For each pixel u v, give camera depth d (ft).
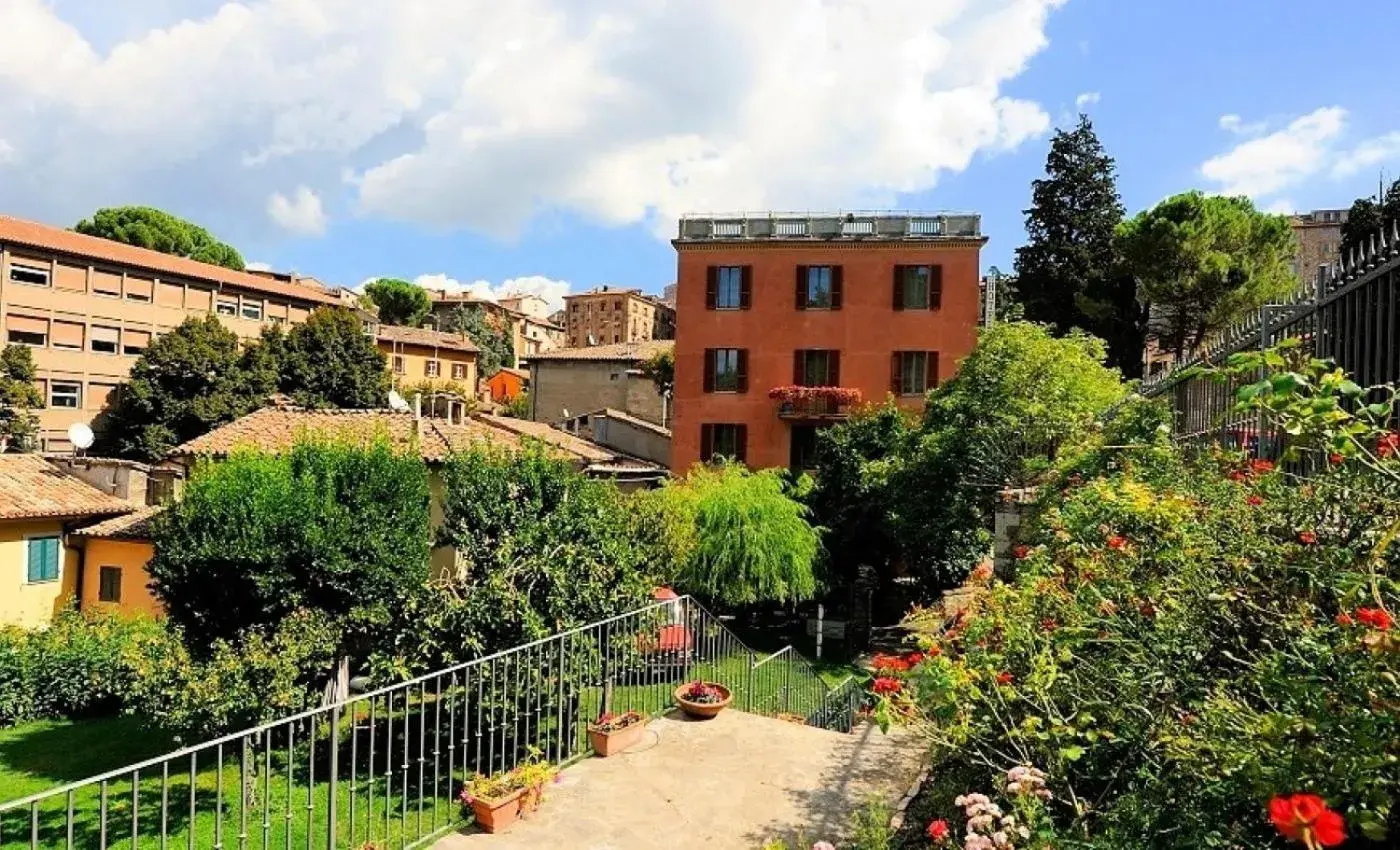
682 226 101.65
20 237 115.55
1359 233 88.38
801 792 19.30
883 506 75.46
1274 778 7.39
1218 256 92.22
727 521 69.05
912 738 21.66
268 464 41.47
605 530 35.96
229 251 201.98
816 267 98.12
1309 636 8.27
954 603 26.91
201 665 35.37
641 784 19.84
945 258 95.25
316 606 39.29
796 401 95.91
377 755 33.71
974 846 10.03
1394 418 12.16
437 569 53.36
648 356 137.08
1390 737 6.82
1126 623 11.73
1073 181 124.67
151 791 36.09
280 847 28.19
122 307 129.18
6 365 108.78
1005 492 31.45
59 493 63.36
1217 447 17.76
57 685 50.11
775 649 71.26
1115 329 112.88
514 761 22.63
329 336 128.06
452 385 184.34
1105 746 11.57
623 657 28.30
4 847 30.68
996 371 61.21
